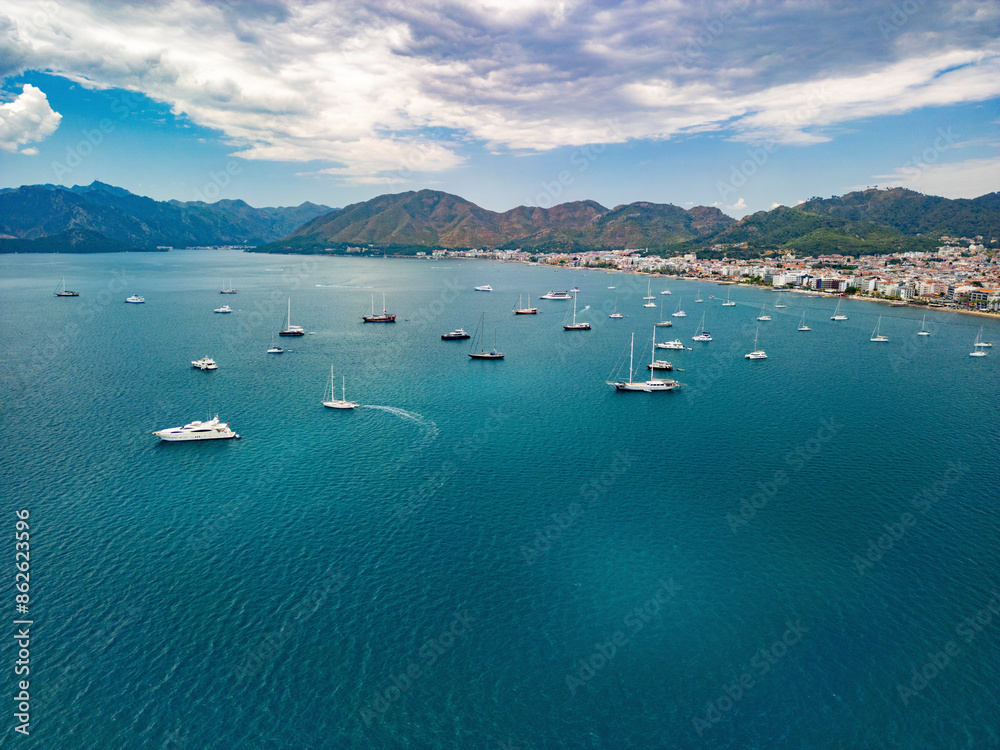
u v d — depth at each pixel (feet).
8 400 568.41
